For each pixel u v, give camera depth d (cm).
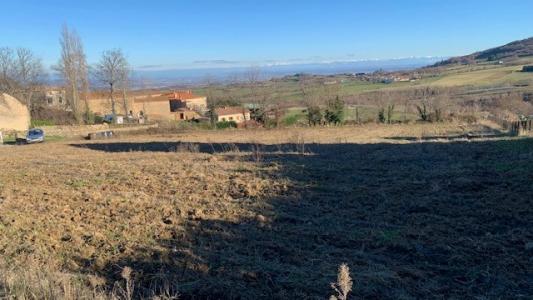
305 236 632
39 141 3111
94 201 874
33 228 707
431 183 928
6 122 4141
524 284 462
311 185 955
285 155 1504
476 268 503
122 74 5081
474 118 3650
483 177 954
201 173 1145
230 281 489
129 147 2252
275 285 475
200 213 757
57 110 5081
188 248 597
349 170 1131
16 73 4991
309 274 498
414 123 3572
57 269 546
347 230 649
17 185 1095
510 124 2594
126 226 700
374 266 514
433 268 509
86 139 3303
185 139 2661
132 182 1067
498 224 650
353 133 2761
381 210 750
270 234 643
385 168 1149
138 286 490
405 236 613
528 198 764
